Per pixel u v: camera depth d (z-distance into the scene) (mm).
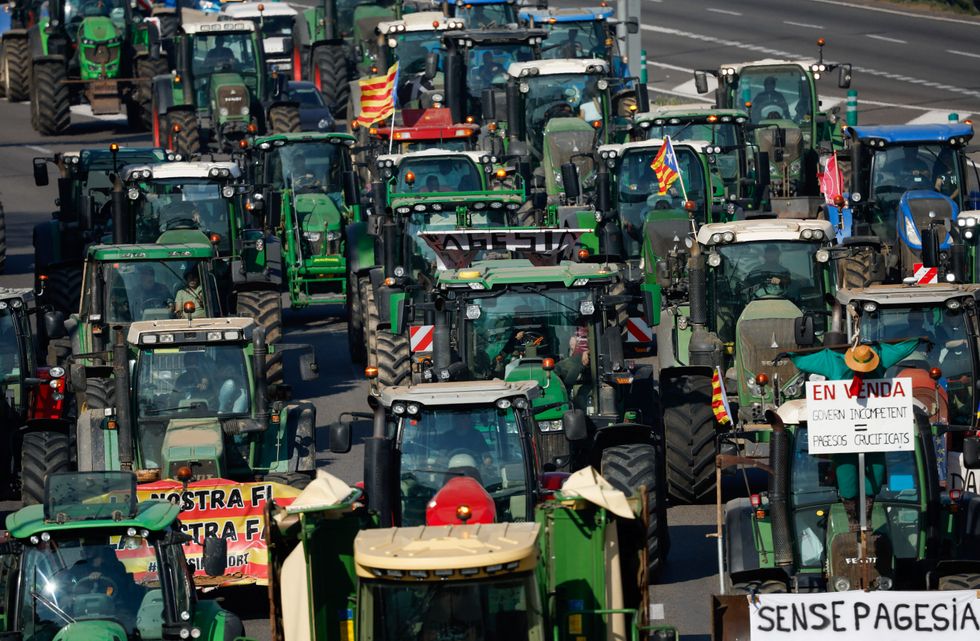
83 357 80750
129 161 116875
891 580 54281
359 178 122375
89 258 87312
